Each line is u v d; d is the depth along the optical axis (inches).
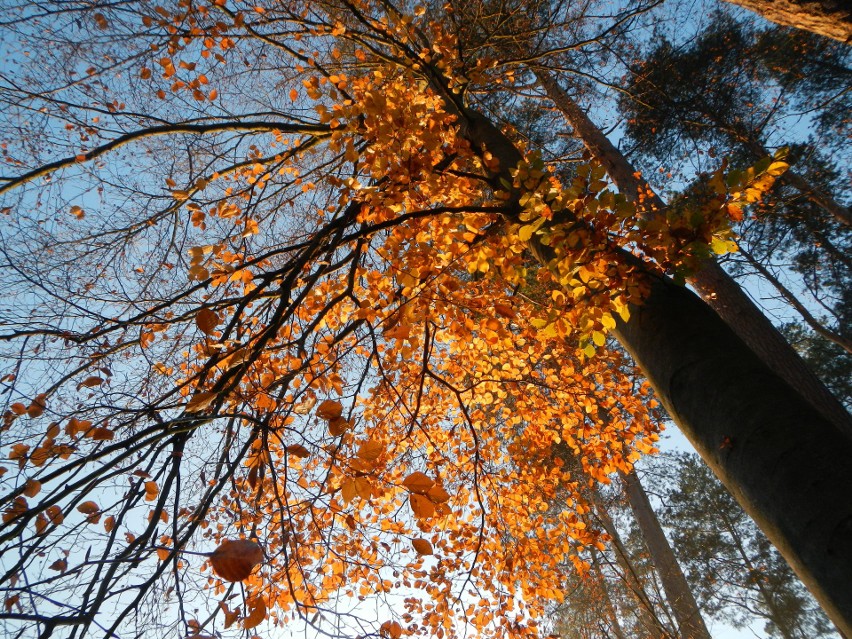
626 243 86.9
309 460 128.6
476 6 221.6
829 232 351.6
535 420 164.4
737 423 57.4
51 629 55.7
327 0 199.0
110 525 82.8
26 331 95.5
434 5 251.6
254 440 97.2
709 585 581.9
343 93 129.6
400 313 103.0
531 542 154.6
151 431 71.8
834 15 91.2
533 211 83.7
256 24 160.7
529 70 268.2
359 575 126.8
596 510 309.4
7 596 61.8
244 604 70.0
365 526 127.0
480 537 129.3
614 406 158.2
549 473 159.2
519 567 151.5
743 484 54.7
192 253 95.1
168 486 75.2
